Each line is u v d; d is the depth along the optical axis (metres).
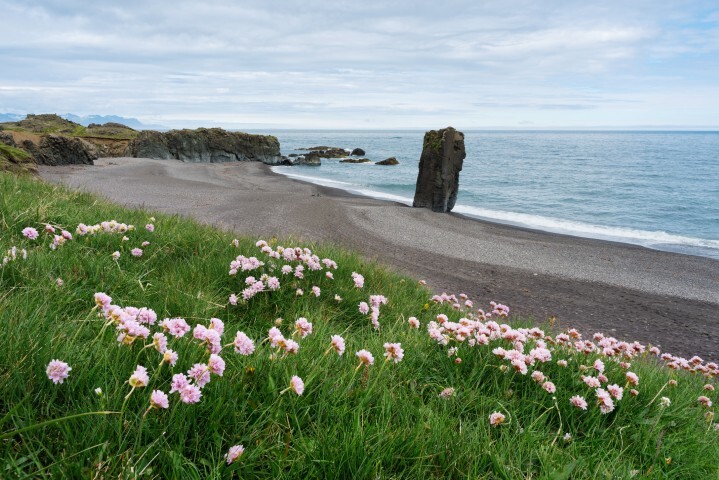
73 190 12.16
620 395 3.84
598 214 38.50
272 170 75.56
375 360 3.97
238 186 45.06
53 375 2.30
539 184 60.78
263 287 5.40
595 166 93.44
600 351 5.95
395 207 33.22
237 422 2.64
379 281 7.95
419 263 18.64
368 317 5.69
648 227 33.28
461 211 38.56
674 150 163.38
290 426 2.79
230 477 2.32
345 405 2.96
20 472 1.93
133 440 2.33
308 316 5.07
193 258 6.58
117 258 5.61
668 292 17.55
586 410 3.79
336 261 8.08
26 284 4.12
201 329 3.02
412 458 2.70
